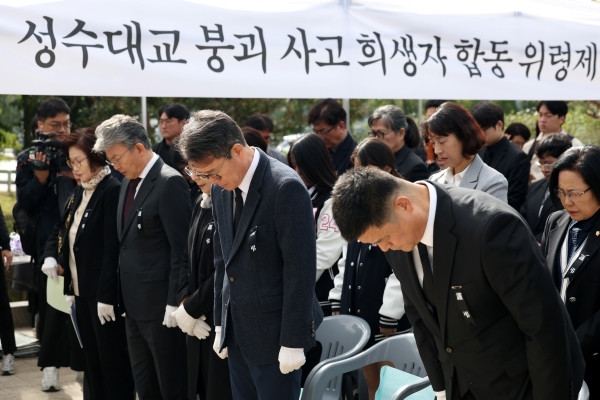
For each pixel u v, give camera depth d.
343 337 3.14
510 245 1.82
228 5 2.89
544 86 3.41
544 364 1.87
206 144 2.32
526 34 3.36
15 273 5.34
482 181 3.15
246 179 2.49
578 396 2.27
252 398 2.71
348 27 3.05
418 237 1.93
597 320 2.61
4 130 8.71
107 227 3.55
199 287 2.92
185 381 3.37
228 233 2.58
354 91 3.07
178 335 3.33
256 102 8.41
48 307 4.32
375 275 3.27
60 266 4.04
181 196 3.27
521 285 1.82
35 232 4.59
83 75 2.70
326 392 3.09
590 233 2.73
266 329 2.51
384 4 3.12
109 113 7.99
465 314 1.94
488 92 3.31
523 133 6.70
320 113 4.60
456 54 3.25
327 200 3.54
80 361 3.95
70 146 3.57
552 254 2.87
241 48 2.89
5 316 4.85
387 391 2.81
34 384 4.71
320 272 3.50
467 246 1.87
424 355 2.30
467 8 3.29
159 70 2.79
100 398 3.78
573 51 3.45
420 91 3.19
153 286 3.28
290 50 2.96
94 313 3.62
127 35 2.75
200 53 2.85
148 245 3.30
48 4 2.65
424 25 3.18
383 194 1.83
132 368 3.50
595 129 9.88
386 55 3.12
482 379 2.03
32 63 2.64
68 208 3.84
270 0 2.99
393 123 4.22
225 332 2.62
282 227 2.45
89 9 2.70
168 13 2.80
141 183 3.33
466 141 3.12
